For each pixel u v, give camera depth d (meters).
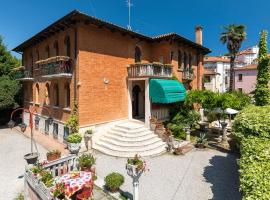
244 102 18.53
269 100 13.85
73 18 15.83
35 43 23.86
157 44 23.70
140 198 9.95
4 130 24.77
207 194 10.27
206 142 18.30
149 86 19.19
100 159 15.02
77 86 16.62
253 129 9.39
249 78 48.31
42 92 22.64
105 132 18.53
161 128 18.38
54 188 8.34
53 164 10.85
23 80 26.11
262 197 5.42
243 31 37.22
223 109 18.36
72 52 17.14
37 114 23.89
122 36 20.20
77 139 15.39
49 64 18.81
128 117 20.95
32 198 9.60
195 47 27.77
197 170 13.12
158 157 15.45
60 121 18.98
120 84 20.05
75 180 9.09
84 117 16.95
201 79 30.31
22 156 15.79
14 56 34.59
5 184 11.44
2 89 25.27
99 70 18.03
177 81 21.50
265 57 13.73
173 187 10.99
